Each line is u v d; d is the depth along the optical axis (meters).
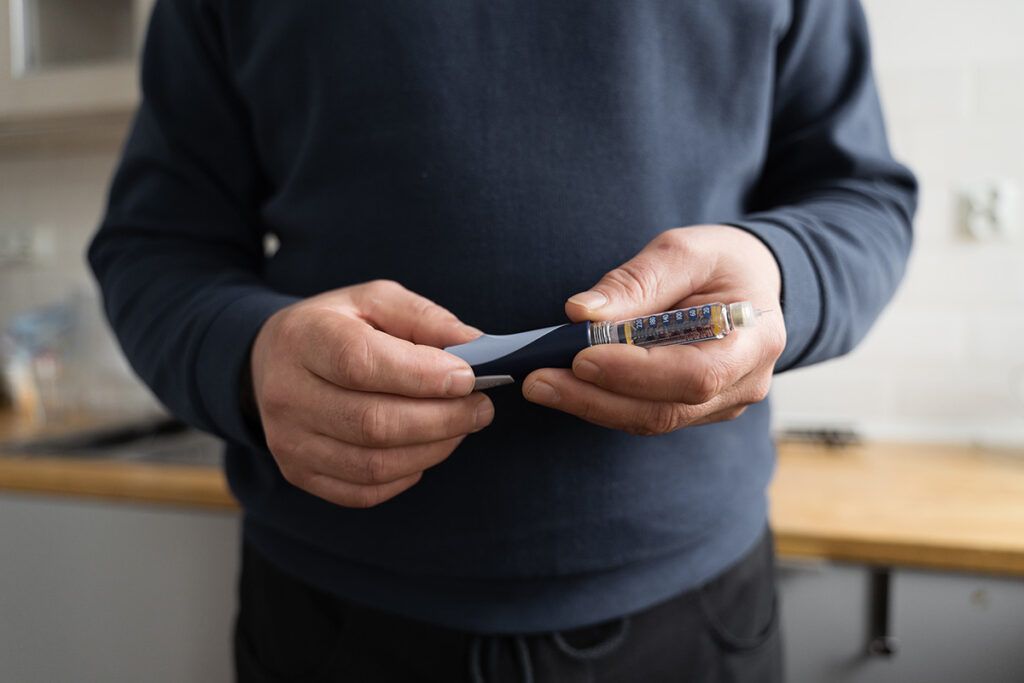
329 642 0.53
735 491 0.53
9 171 1.59
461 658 0.50
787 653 0.84
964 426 1.17
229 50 0.57
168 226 0.59
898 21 1.15
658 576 0.51
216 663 1.00
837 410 1.22
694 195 0.51
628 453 0.49
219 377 0.46
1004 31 1.11
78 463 1.09
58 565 1.06
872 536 0.78
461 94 0.49
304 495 0.52
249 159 0.62
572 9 0.49
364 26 0.50
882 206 0.55
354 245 0.52
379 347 0.40
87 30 1.27
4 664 1.09
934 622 0.79
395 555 0.50
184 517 0.99
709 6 0.50
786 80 0.57
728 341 0.39
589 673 0.50
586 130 0.49
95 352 1.54
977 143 1.13
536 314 0.49
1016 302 1.14
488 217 0.49
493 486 0.49
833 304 0.46
